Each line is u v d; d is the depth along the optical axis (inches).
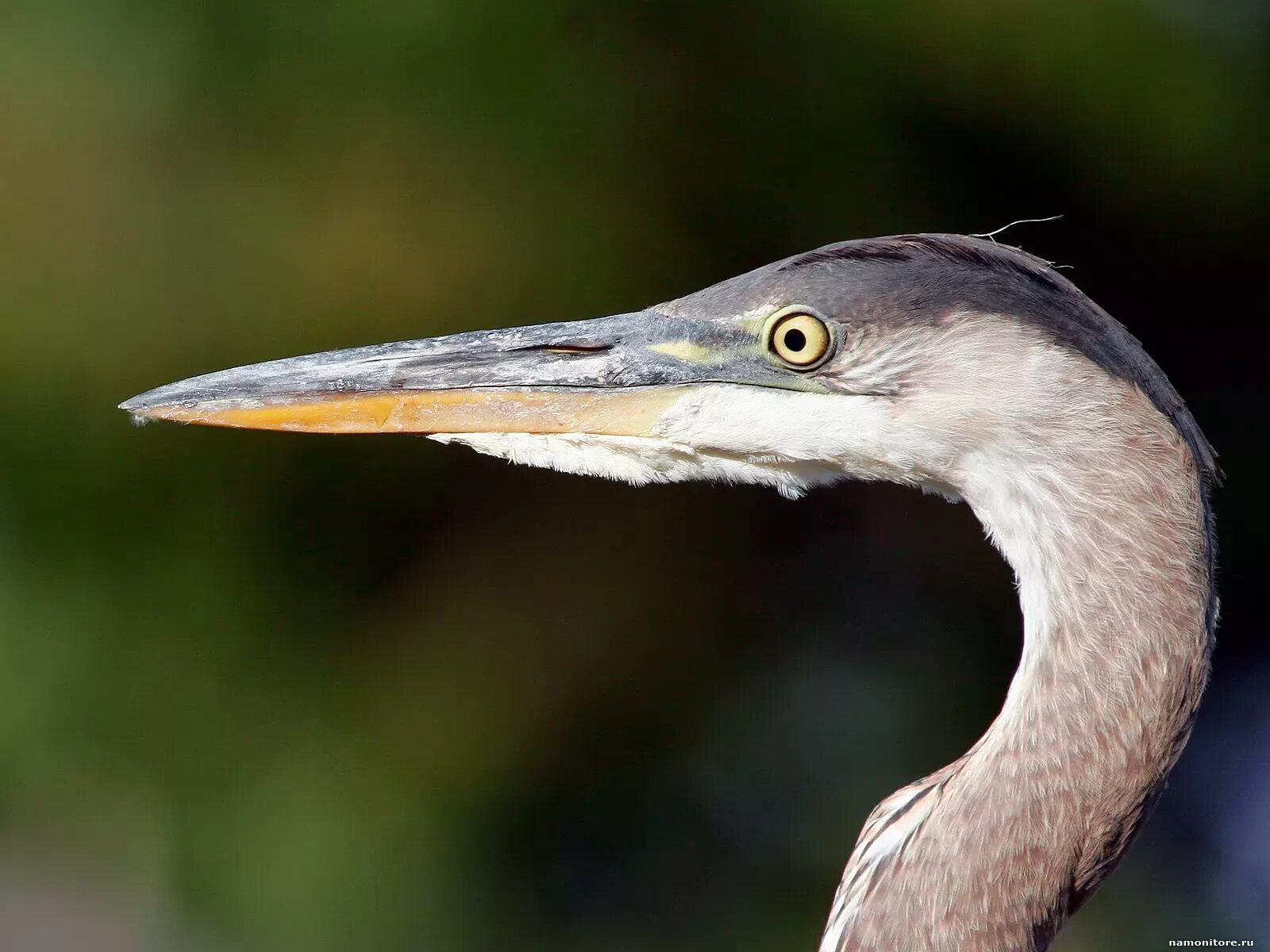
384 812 407.2
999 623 481.4
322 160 413.7
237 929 416.5
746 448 224.7
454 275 412.5
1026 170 439.8
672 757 459.8
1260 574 494.3
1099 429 199.3
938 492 221.1
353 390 235.1
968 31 410.6
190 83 409.1
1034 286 210.4
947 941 195.6
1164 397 204.7
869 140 425.7
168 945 434.6
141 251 405.1
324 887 401.4
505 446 232.5
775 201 426.9
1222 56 427.5
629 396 230.5
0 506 403.2
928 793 212.1
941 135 432.1
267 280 407.2
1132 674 193.8
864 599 489.4
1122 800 193.8
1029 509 204.1
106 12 406.3
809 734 480.7
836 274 220.8
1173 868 484.4
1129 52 415.5
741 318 225.6
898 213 432.1
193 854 409.7
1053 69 416.5
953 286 213.0
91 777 417.7
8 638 399.5
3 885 455.2
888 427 215.2
